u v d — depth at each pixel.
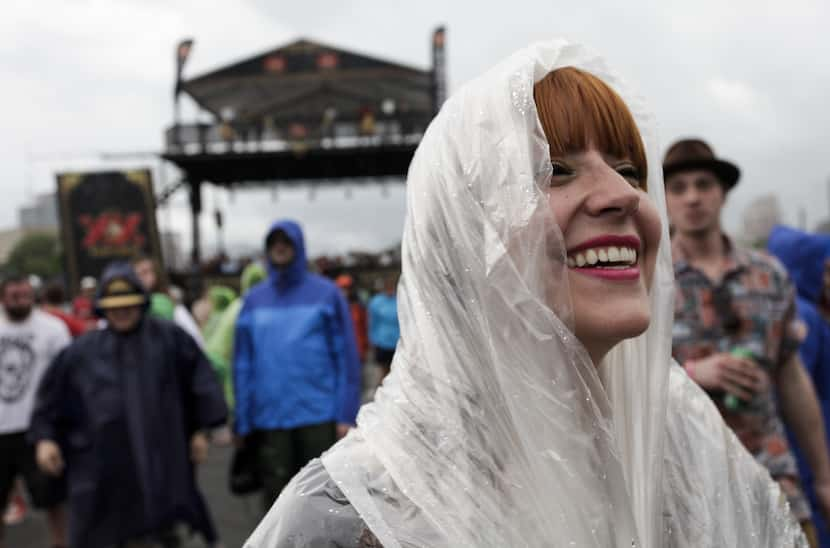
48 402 3.49
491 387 0.82
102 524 3.41
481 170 0.84
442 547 0.79
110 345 3.51
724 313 2.25
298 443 3.88
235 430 3.96
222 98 23.20
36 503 4.75
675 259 2.31
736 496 1.02
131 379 3.48
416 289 0.87
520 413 0.81
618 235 0.83
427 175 0.88
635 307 0.82
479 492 0.81
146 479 3.42
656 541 0.92
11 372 4.91
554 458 0.81
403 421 0.84
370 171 24.56
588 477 0.82
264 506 4.01
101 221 15.23
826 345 2.78
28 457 4.82
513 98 0.85
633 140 0.92
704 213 2.26
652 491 0.94
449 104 0.90
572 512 0.81
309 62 22.19
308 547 0.80
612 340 0.84
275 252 3.99
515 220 0.82
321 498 0.82
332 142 22.70
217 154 22.50
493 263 0.82
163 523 3.46
